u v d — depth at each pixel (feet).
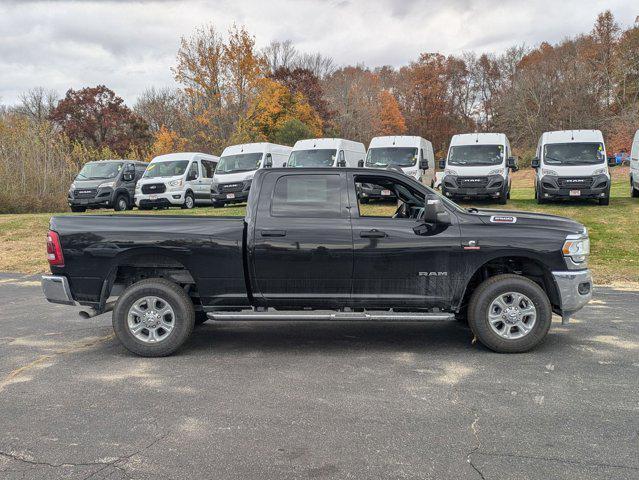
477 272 19.53
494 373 16.33
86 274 18.76
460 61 296.10
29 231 52.06
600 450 11.41
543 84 230.07
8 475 10.59
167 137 129.49
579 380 15.62
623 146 167.63
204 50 116.16
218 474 10.56
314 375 16.35
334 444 11.76
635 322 22.31
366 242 18.40
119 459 11.19
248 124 121.49
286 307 19.04
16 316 24.90
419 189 19.38
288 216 18.78
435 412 13.44
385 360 17.80
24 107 222.07
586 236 18.81
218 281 18.69
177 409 13.78
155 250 18.54
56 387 15.47
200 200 73.10
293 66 198.49
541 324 18.13
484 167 60.70
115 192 71.20
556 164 58.44
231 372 16.72
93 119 182.50
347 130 209.87
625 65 200.75
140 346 18.35
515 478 10.33
